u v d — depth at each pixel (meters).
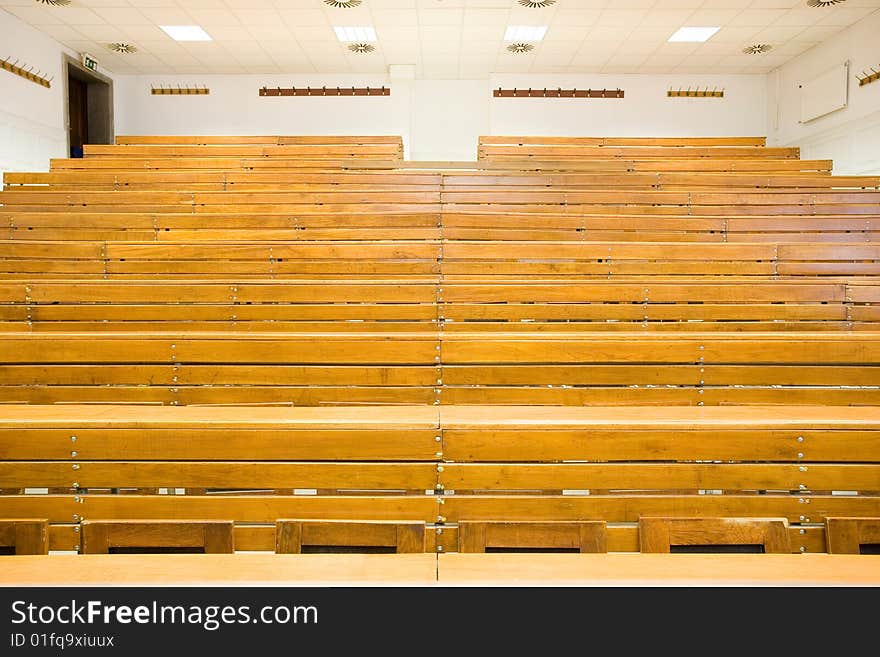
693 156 5.81
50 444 1.69
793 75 6.86
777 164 5.27
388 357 2.36
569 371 2.33
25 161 5.82
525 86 7.34
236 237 3.66
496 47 6.47
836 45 6.14
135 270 3.38
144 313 2.84
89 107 7.11
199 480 1.69
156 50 6.55
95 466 1.69
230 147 5.61
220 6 5.46
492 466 1.69
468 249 3.40
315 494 1.72
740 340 2.33
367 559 0.99
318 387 2.34
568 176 4.61
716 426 1.68
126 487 1.70
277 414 1.79
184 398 2.36
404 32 6.06
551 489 1.69
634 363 2.34
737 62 6.95
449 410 1.88
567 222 3.80
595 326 2.83
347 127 7.38
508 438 1.69
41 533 1.10
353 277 3.36
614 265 3.41
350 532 1.09
